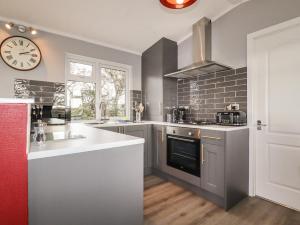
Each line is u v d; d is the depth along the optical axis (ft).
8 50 7.32
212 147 6.56
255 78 7.12
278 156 6.53
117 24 8.40
